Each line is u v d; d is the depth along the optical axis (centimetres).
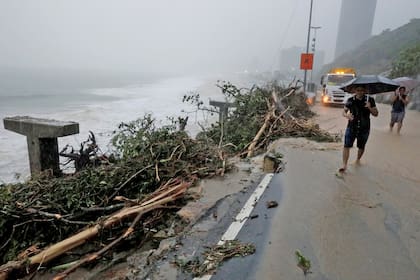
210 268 318
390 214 456
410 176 630
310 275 310
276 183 583
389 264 332
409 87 1159
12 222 443
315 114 1628
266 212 456
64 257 392
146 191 551
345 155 639
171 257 340
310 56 2450
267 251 352
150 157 609
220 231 398
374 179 609
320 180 602
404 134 1110
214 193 526
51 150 778
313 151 822
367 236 391
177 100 3597
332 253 351
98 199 500
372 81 574
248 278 304
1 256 417
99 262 370
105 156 781
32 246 412
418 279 307
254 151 856
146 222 444
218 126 1123
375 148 879
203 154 688
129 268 333
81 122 1964
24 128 756
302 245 366
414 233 401
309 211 461
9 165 1122
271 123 1048
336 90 1966
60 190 493
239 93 1237
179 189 517
